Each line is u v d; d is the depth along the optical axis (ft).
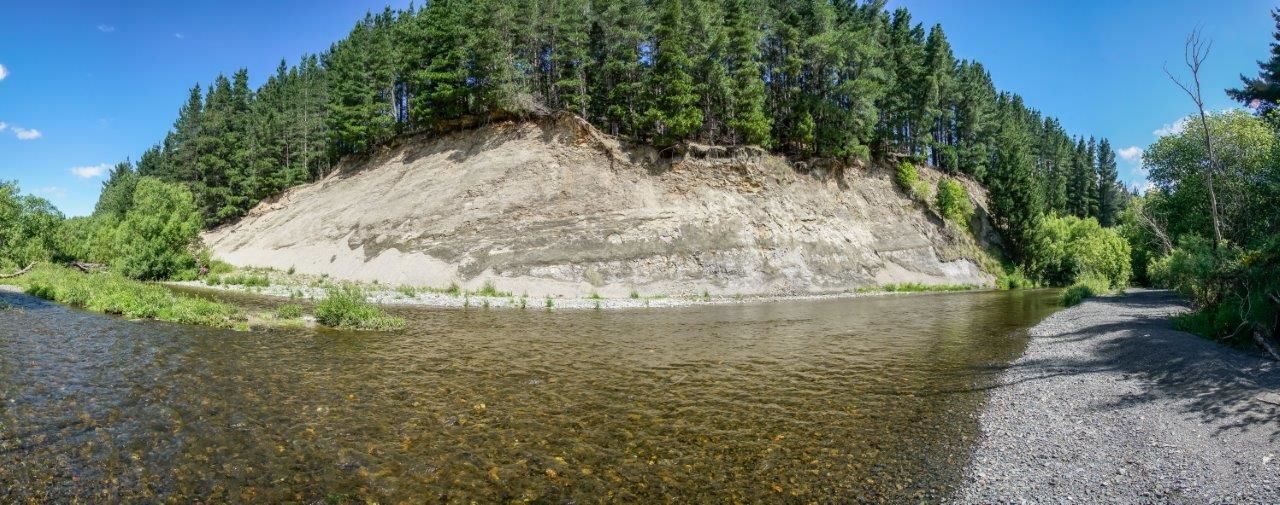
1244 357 51.24
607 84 197.67
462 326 82.48
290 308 82.84
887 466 30.89
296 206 203.31
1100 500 26.32
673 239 155.12
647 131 184.55
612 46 192.75
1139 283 177.68
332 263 158.61
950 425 37.88
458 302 116.37
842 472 30.07
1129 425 36.27
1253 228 97.09
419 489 27.35
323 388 45.03
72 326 68.03
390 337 70.49
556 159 170.60
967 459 31.73
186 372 48.03
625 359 60.08
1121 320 81.51
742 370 55.16
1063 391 45.19
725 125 192.44
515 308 110.63
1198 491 26.89
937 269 188.03
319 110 248.93
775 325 88.58
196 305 78.64
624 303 122.72
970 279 191.62
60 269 136.05
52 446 30.81
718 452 33.01
